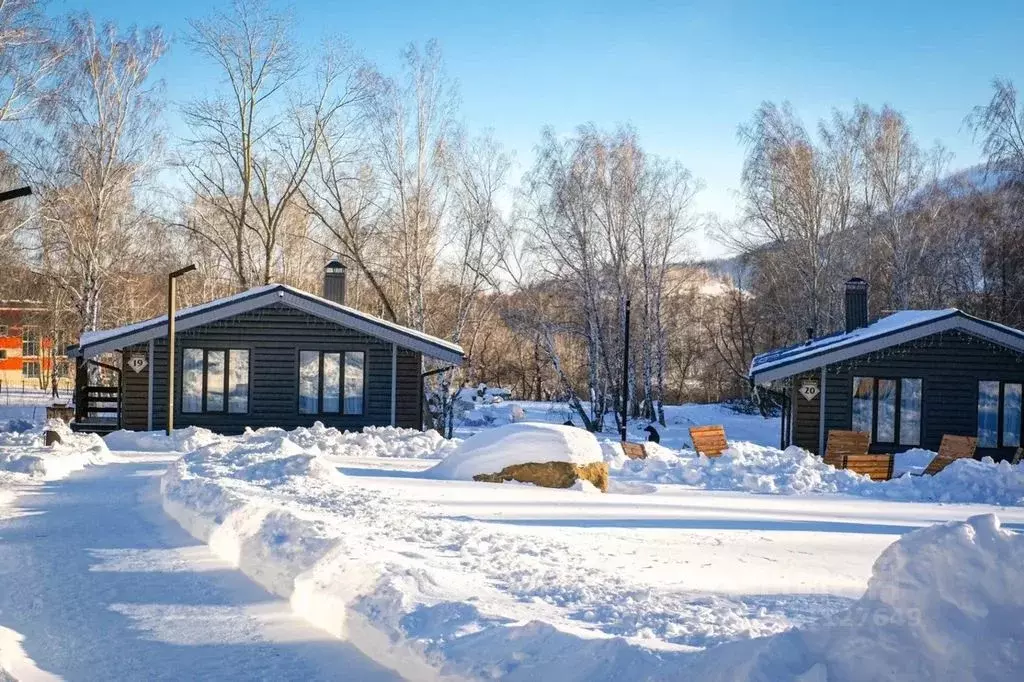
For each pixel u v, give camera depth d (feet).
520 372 229.45
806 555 33.50
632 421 161.79
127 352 93.25
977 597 14.03
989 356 93.09
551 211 146.41
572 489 55.67
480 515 40.83
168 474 50.96
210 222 167.12
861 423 93.97
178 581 29.43
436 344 96.48
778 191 151.74
